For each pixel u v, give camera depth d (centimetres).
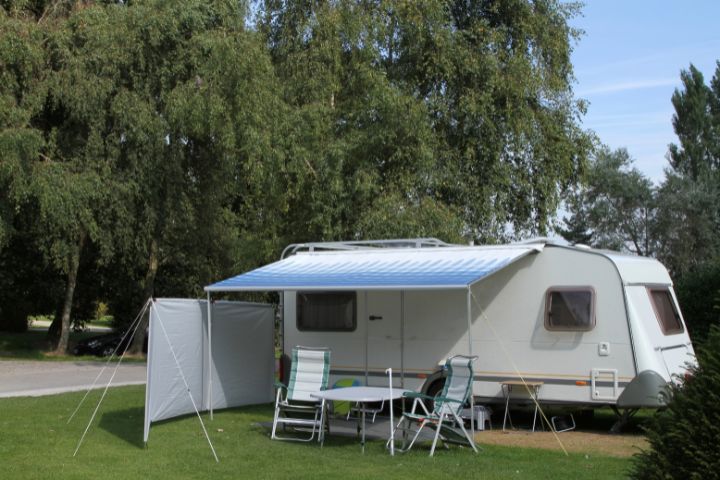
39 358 2467
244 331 1219
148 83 2044
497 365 1052
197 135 1997
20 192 1830
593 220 3522
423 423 882
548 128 1947
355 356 1155
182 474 761
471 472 757
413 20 1841
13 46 1867
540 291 1033
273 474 757
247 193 2091
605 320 988
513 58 1894
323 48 1808
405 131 1755
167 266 3059
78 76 1966
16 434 966
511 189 1984
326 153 1734
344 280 1002
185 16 1994
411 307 1117
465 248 1091
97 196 1970
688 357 1059
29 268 2800
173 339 1048
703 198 3316
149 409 934
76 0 2111
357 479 730
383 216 1669
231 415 1141
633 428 1062
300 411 1041
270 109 1761
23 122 1866
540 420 1110
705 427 492
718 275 1638
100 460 824
